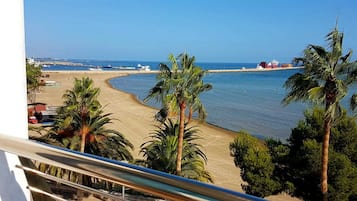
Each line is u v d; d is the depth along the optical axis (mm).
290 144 12766
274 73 140875
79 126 12328
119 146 13211
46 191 1562
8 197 1624
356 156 11484
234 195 797
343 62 11000
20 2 1723
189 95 13492
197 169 12086
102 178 1065
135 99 54281
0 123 1636
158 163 11523
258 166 12086
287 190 12203
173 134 13055
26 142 1274
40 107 29516
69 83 74500
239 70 158875
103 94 58062
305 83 11508
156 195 954
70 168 1151
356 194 10984
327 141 10734
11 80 1683
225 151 24641
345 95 10859
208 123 35656
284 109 49094
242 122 38062
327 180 11172
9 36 1676
